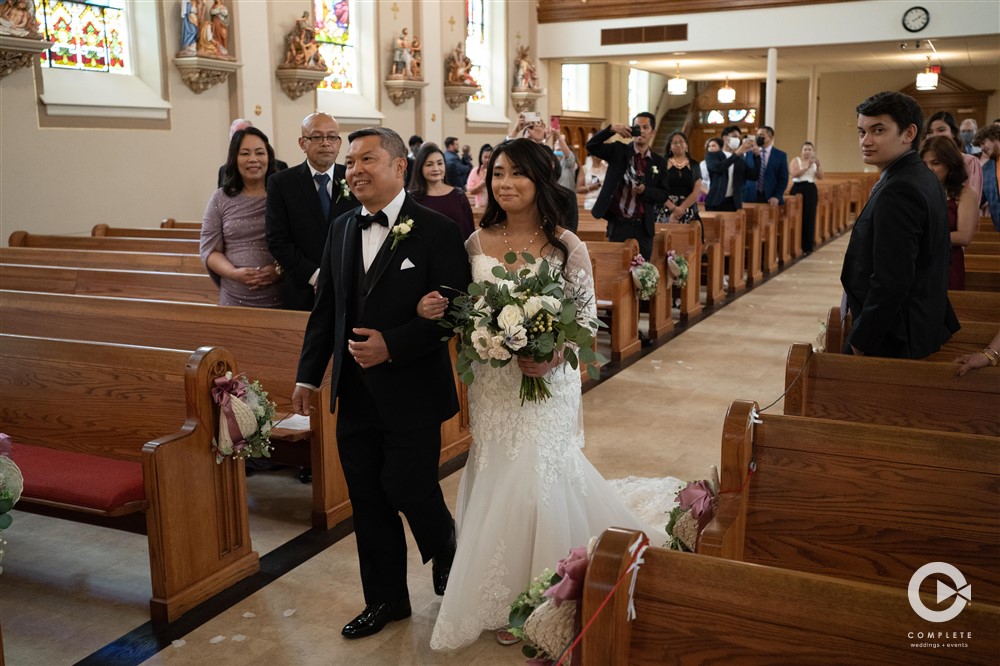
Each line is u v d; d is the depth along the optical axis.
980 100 21.70
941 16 14.19
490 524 2.77
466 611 2.73
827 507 2.27
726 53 16.80
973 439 2.16
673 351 7.05
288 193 4.29
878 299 2.88
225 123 10.74
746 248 10.26
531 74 17.34
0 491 2.32
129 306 4.32
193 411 3.14
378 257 2.73
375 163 2.67
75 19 9.05
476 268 2.83
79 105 8.79
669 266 7.46
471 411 2.90
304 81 11.58
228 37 10.57
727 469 2.29
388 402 2.71
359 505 2.90
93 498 2.95
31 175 8.42
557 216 2.79
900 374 2.88
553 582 1.73
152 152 9.74
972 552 2.12
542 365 2.65
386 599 2.96
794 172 13.23
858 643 1.36
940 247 2.98
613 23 16.92
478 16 16.58
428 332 2.64
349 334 2.79
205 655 2.82
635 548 1.51
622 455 4.68
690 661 1.48
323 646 2.87
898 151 2.91
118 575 3.43
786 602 1.42
